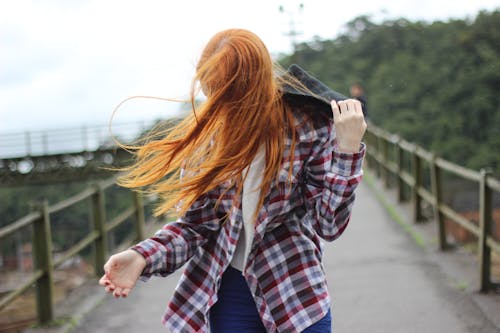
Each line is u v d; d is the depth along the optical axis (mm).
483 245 4609
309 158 1768
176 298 1855
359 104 1731
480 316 4125
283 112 1755
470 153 40719
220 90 1673
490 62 42719
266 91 1688
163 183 1778
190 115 1775
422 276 5309
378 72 47969
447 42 45656
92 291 5547
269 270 1775
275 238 1794
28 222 4328
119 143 1890
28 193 42312
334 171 1731
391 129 42844
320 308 1749
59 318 4758
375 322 4195
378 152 13336
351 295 4898
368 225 8086
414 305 4492
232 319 1812
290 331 1741
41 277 4613
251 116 1678
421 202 7875
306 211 1839
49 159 29766
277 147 1717
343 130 1714
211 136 1755
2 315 6324
